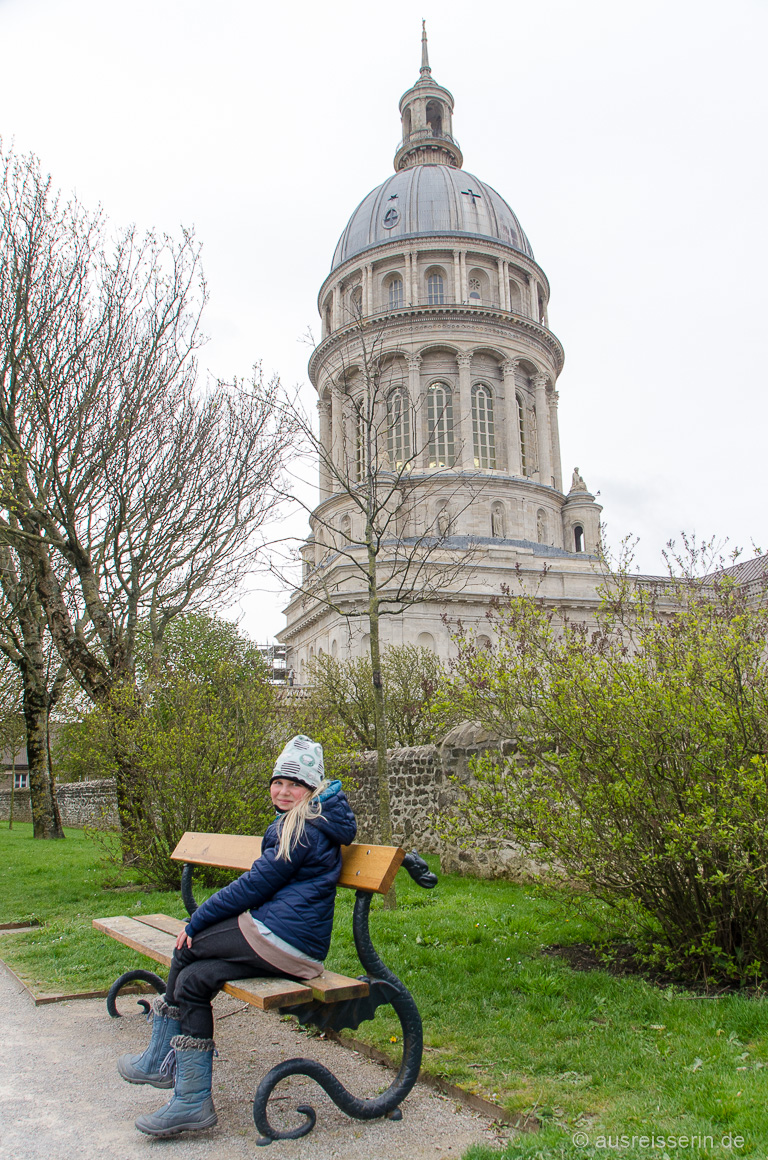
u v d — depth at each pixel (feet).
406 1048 13.67
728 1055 14.64
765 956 19.07
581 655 23.06
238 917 13.75
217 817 36.99
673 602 25.99
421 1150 12.44
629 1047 15.39
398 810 49.73
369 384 43.39
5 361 44.24
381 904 31.53
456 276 180.45
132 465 48.73
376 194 198.29
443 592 142.41
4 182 45.93
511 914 28.45
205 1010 13.60
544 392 184.44
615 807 20.36
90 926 29.17
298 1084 15.24
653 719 19.90
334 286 190.39
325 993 12.67
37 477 45.50
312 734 41.73
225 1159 12.20
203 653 108.17
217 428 52.90
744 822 18.10
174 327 51.13
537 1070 14.78
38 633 75.66
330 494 164.35
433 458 168.14
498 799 23.39
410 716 72.43
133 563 49.01
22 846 66.13
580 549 186.80
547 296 201.98
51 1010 19.97
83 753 47.16
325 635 157.17
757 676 20.38
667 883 20.08
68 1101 14.43
